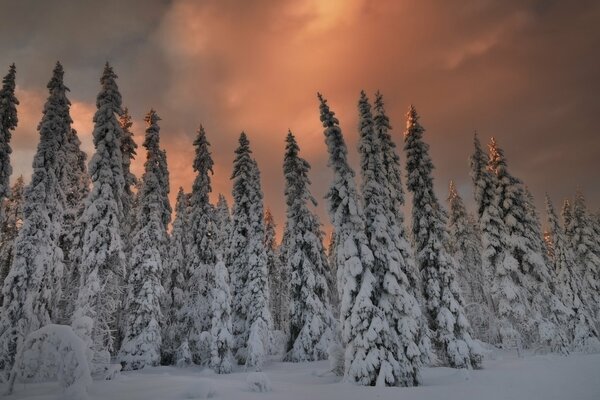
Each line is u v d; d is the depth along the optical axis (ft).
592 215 177.99
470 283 143.95
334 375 78.33
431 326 87.10
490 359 97.04
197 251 113.60
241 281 118.21
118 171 88.28
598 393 46.34
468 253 145.89
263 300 111.65
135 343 93.81
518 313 99.45
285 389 59.72
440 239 92.79
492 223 109.70
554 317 105.81
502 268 104.12
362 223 73.61
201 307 106.52
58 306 97.50
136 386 54.65
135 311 97.71
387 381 61.98
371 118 82.64
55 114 91.25
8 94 89.81
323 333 111.45
